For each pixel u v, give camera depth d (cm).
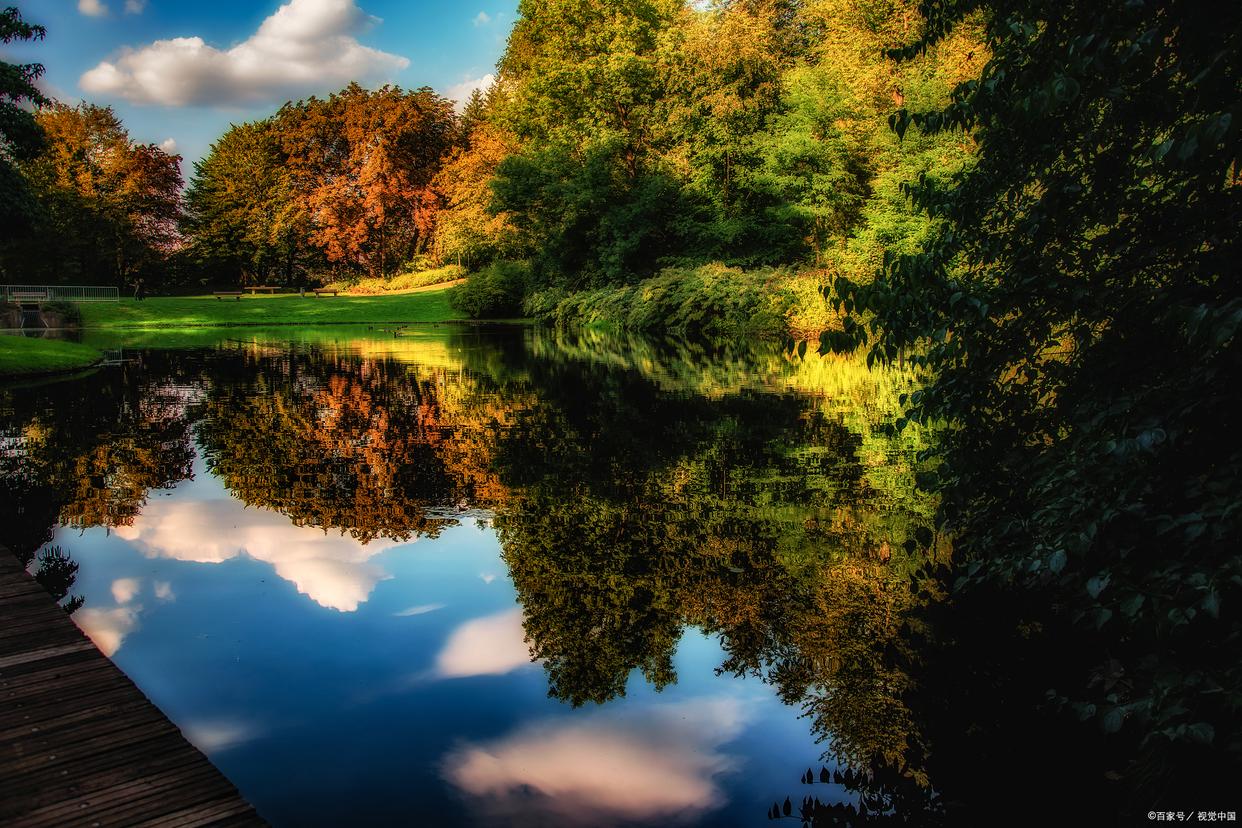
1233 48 263
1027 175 396
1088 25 333
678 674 447
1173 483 315
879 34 3119
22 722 340
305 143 6894
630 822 318
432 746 375
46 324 4003
